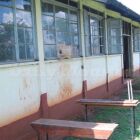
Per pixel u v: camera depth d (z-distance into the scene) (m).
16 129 5.79
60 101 7.75
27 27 6.38
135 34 17.88
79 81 9.05
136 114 9.00
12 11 5.89
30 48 6.47
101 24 11.27
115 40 12.87
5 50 5.67
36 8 6.65
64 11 8.23
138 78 15.97
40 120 6.00
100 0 8.74
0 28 5.55
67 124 5.63
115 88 12.90
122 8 11.36
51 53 7.45
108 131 5.21
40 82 6.70
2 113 5.42
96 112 9.42
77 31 9.09
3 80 5.48
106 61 11.59
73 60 8.64
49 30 7.38
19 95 5.93
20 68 6.01
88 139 6.76
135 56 17.80
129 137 6.98
